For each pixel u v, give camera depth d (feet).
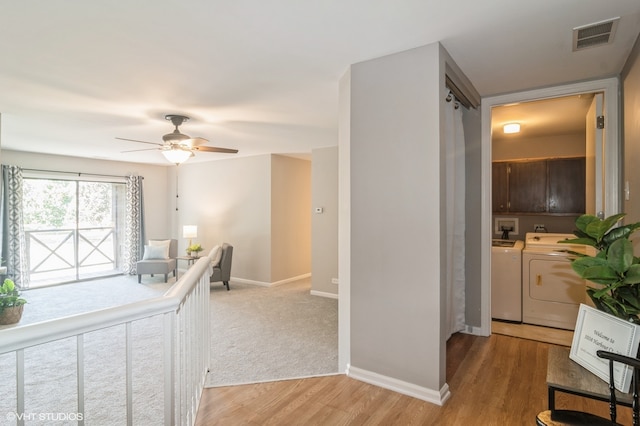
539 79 9.19
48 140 16.79
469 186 10.89
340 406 6.86
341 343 8.73
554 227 14.82
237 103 11.07
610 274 4.61
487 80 9.26
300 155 21.89
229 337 12.45
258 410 6.73
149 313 4.20
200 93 10.13
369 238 7.85
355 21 6.26
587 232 5.15
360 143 8.02
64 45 7.15
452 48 7.38
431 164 7.10
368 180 7.89
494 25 6.42
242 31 6.62
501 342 10.16
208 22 6.28
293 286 21.12
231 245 22.09
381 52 7.52
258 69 8.43
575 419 4.47
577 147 14.19
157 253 22.40
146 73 8.63
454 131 9.88
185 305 5.68
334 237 18.56
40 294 18.70
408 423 6.30
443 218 7.22
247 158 22.17
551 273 11.55
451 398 7.14
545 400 7.06
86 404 7.93
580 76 8.95
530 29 6.57
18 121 13.16
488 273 10.61
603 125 9.07
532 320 11.82
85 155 21.53
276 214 21.50
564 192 14.29
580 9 5.89
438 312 7.00
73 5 5.71
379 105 7.76
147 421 7.27
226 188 23.30
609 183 8.85
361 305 7.95
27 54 7.55
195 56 7.70
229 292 19.53
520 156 15.17
